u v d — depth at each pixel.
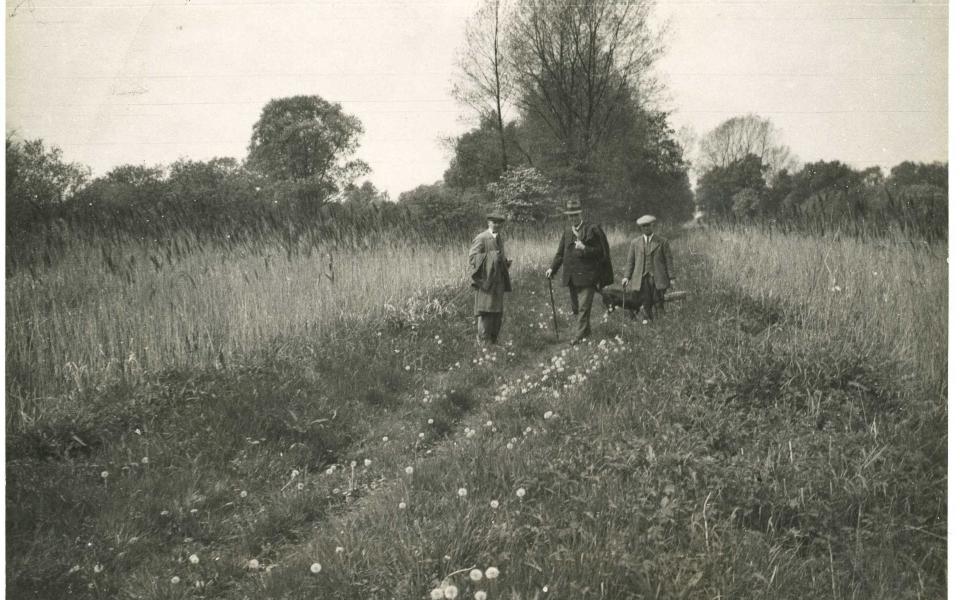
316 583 2.73
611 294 8.63
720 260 10.76
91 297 5.77
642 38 23.98
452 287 9.72
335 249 8.58
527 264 14.74
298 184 10.46
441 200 13.52
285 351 6.23
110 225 6.88
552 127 26.17
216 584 2.98
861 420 3.97
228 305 6.43
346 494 3.87
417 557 2.73
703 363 4.89
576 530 2.82
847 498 3.10
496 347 7.19
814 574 2.67
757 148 19.05
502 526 2.90
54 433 4.20
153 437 4.33
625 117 26.28
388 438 4.78
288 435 4.61
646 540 2.71
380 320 7.57
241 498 3.82
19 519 3.27
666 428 3.85
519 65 24.14
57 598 2.85
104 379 5.05
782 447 3.60
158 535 3.38
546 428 4.16
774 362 4.61
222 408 4.75
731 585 2.46
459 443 4.29
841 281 6.79
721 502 3.08
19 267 5.67
